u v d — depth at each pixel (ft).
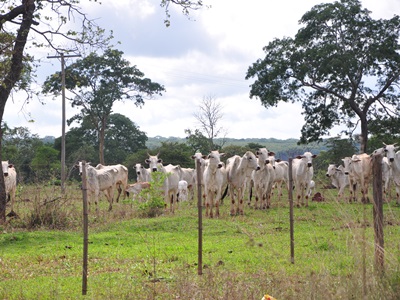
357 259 25.18
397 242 29.40
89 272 35.78
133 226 55.57
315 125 140.05
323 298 23.88
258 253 39.17
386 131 137.80
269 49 134.41
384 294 23.48
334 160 142.31
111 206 77.20
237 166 65.51
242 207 67.21
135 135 209.15
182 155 152.46
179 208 77.82
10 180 69.21
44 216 58.29
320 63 127.13
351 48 130.41
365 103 133.59
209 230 52.65
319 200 84.94
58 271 36.63
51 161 151.94
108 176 75.10
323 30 131.64
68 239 49.73
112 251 42.93
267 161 72.33
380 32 129.29
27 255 42.50
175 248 42.83
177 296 27.89
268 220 59.36
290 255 36.76
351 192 82.53
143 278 32.78
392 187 89.40
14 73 65.46
